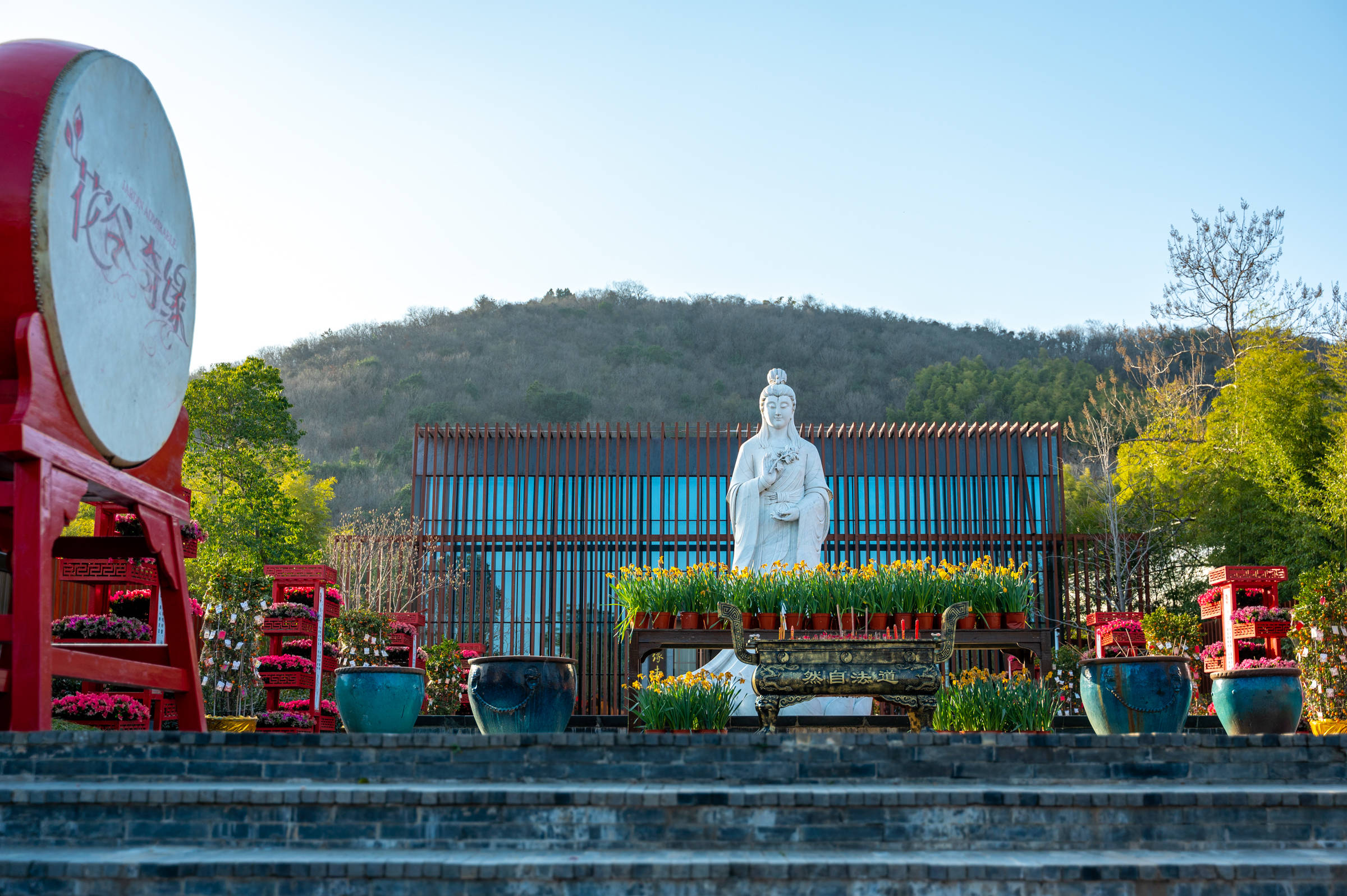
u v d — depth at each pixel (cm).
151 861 513
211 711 1484
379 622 1612
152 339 937
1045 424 2603
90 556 976
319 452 6184
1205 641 1884
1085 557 2528
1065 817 566
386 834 564
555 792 567
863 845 562
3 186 770
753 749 636
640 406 6650
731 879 507
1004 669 2247
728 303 8444
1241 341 2772
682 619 950
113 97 866
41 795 569
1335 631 1055
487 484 2577
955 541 2538
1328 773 635
